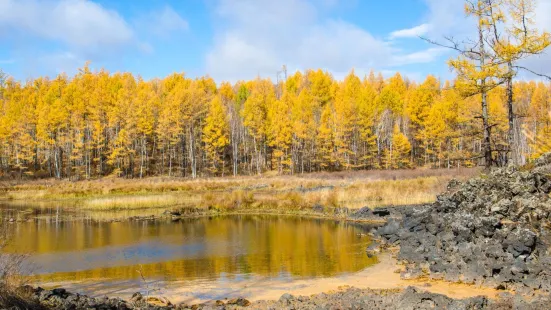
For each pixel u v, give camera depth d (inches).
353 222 903.7
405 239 608.4
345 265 520.1
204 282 449.7
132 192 1539.1
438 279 422.9
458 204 575.8
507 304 289.7
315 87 3284.9
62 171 2452.0
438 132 2197.3
